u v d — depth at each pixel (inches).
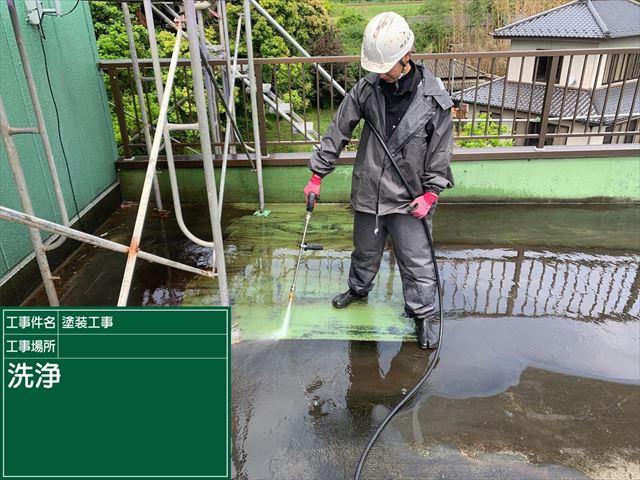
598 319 114.3
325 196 178.7
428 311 102.1
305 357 100.8
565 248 146.9
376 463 77.9
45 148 96.1
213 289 124.8
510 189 175.2
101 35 222.2
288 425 85.3
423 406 88.9
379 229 100.3
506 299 121.6
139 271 134.3
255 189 177.3
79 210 150.2
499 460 78.3
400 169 90.9
